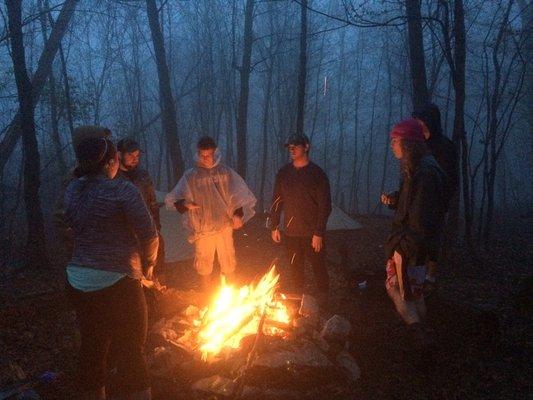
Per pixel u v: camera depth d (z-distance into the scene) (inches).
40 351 154.6
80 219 114.2
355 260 278.1
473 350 149.9
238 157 450.9
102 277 111.4
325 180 186.1
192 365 136.3
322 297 193.2
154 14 389.1
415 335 138.9
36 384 131.3
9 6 282.0
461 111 249.8
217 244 206.2
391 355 149.6
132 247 118.1
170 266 275.4
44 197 567.5
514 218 540.4
